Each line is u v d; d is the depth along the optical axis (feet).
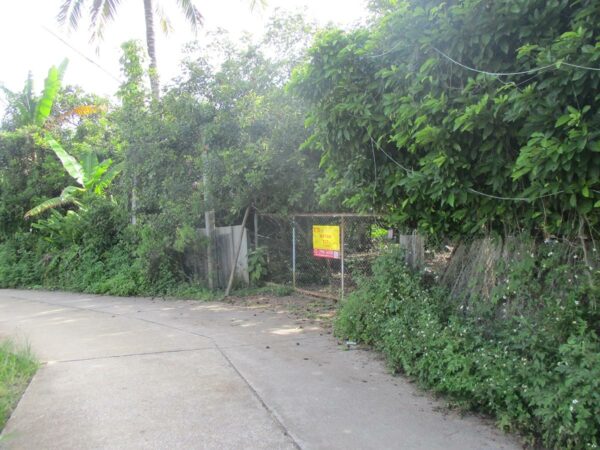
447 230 17.28
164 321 27.84
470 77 13.82
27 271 49.60
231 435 12.94
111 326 26.99
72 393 16.19
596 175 11.10
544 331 13.23
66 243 48.47
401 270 20.12
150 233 38.81
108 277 42.19
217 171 34.40
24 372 18.10
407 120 14.52
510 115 12.02
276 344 21.75
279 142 31.53
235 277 36.96
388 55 15.56
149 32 51.90
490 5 12.62
